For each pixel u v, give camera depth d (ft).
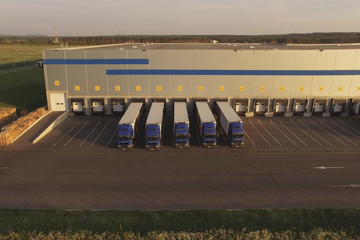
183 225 62.39
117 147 104.88
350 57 138.51
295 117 142.61
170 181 81.20
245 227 61.52
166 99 141.59
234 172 86.58
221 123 121.08
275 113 144.46
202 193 75.10
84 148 104.12
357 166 90.58
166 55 136.77
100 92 141.49
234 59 137.59
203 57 137.18
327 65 139.13
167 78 139.44
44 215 65.10
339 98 142.72
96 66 138.10
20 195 73.72
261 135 117.29
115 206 68.95
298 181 81.35
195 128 125.80
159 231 59.98
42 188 77.25
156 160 94.58
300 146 106.22
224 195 74.13
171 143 109.09
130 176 83.97
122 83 140.15
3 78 238.27
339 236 59.11
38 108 144.56
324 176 84.23
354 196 73.77
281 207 68.80
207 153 100.07
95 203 70.18
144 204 69.87
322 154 99.30
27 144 106.93
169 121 135.85
